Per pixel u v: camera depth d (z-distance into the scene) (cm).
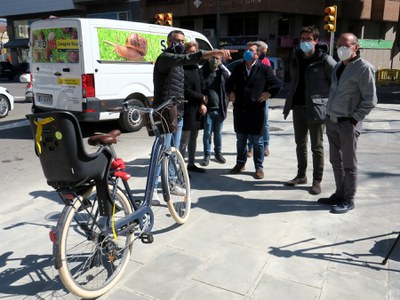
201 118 517
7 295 273
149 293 272
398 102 1549
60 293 276
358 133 389
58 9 3086
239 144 527
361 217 390
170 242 344
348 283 280
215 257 318
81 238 323
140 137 824
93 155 254
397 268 299
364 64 359
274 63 1767
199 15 2647
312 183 468
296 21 2608
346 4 2850
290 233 358
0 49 4688
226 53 322
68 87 770
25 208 440
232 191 470
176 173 374
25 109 1268
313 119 430
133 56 830
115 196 288
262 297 266
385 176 522
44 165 250
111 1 2877
